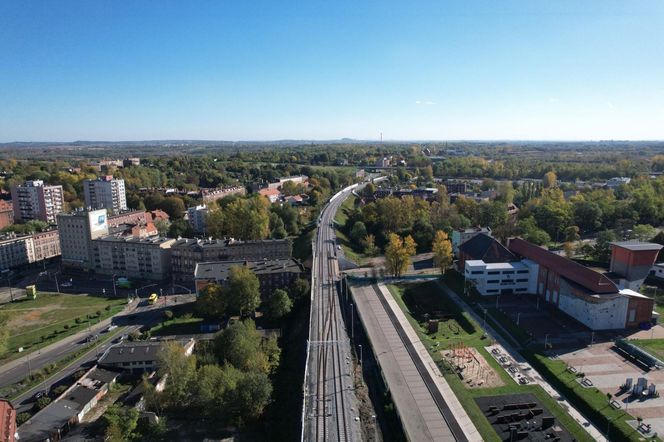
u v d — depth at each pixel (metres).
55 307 193.75
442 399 112.44
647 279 187.50
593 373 121.12
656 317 151.62
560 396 113.25
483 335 148.38
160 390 123.06
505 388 116.75
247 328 147.50
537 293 181.75
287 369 134.75
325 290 186.75
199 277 187.88
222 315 174.75
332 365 127.25
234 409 112.81
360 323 157.62
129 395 123.31
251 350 136.00
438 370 126.38
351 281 198.25
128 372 137.88
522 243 196.62
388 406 109.38
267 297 189.62
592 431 100.06
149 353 140.12
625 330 147.00
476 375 123.31
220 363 137.25
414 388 117.56
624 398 109.50
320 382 118.75
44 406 118.88
